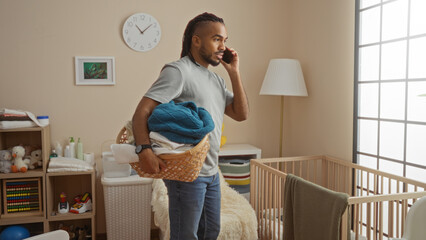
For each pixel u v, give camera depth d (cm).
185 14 317
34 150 285
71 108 299
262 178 255
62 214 275
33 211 275
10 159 266
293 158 282
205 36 148
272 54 342
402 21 220
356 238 175
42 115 294
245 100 171
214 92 155
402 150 221
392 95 228
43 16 290
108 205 271
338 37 276
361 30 253
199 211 149
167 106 129
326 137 292
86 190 307
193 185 145
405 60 218
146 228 281
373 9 242
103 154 277
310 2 311
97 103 304
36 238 133
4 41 284
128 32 304
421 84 207
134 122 129
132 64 308
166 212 229
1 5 282
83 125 302
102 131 306
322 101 296
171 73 139
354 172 258
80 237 290
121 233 276
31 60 290
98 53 301
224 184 275
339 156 277
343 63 271
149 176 133
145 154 123
